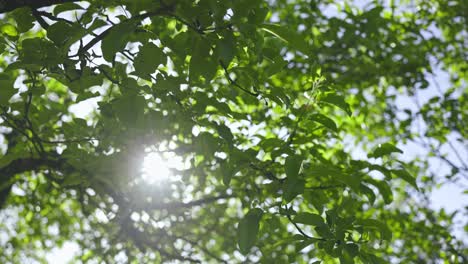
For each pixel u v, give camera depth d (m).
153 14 2.11
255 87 2.79
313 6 6.81
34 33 5.80
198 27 2.14
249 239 2.37
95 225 6.47
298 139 3.22
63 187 4.95
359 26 6.19
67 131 4.02
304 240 2.55
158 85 2.55
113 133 3.70
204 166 4.47
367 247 2.79
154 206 4.87
